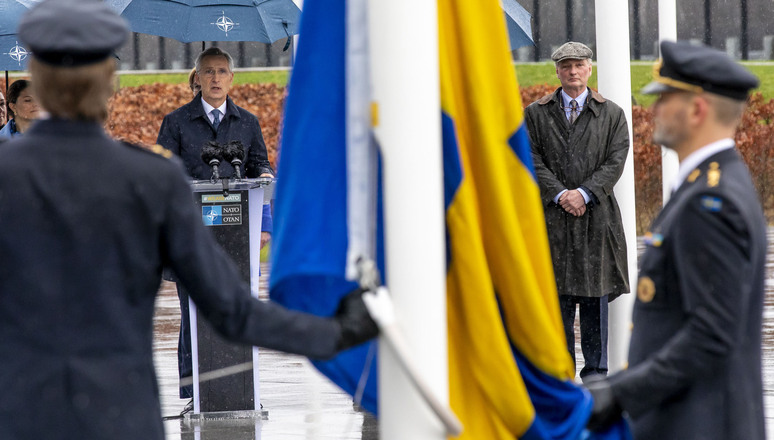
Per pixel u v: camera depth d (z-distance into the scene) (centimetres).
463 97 624
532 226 639
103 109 544
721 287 589
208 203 1303
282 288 615
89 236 514
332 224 593
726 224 593
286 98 621
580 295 1482
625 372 642
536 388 640
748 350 615
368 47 573
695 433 614
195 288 538
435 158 568
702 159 630
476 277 603
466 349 620
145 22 1584
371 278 556
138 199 526
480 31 629
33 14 526
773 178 4381
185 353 1461
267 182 1299
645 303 636
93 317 514
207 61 1431
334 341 543
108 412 509
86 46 522
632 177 1570
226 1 1611
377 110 566
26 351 509
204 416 1370
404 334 561
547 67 4184
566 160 1498
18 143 529
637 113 4206
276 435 1262
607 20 1554
